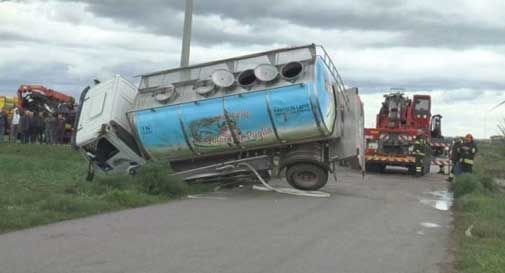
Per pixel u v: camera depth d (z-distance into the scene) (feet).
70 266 25.68
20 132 109.91
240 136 55.88
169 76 58.70
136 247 29.78
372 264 27.66
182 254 28.53
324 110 54.54
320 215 42.86
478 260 27.89
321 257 28.76
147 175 51.39
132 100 60.23
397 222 40.65
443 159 104.01
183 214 41.19
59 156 91.81
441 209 49.16
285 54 56.85
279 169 58.08
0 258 26.73
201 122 55.93
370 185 69.26
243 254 28.91
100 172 59.16
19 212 36.60
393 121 95.35
